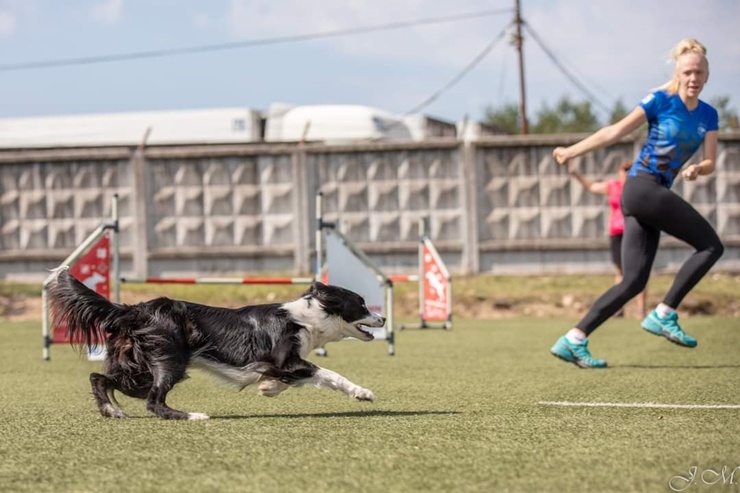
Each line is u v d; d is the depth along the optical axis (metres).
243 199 21.06
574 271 20.72
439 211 20.88
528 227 20.80
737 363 10.74
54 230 21.33
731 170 20.48
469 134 31.80
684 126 9.59
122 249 21.16
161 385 7.18
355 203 20.94
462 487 4.83
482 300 19.11
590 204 20.69
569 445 5.85
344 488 4.83
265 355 7.51
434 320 17.67
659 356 11.66
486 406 7.69
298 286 20.00
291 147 21.00
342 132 29.95
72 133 31.08
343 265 12.16
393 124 30.39
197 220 21.09
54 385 9.59
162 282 11.94
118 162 21.14
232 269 21.09
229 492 4.79
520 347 13.20
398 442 5.99
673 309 10.23
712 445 5.82
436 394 8.54
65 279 7.41
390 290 12.38
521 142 20.70
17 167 21.38
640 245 9.97
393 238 20.95
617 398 8.11
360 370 10.63
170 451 5.78
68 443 6.11
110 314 7.36
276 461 5.44
